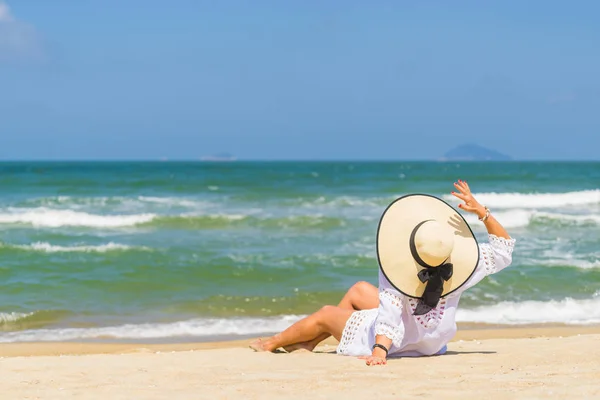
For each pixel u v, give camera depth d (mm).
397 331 7312
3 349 10938
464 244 7242
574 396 5363
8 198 38375
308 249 22203
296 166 125562
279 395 5727
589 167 108188
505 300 15695
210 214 29844
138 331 12672
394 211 7324
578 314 14484
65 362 7961
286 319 13828
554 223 28219
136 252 20938
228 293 16172
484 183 53906
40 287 16453
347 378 6434
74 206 34281
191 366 7543
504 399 5320
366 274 18344
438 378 6387
